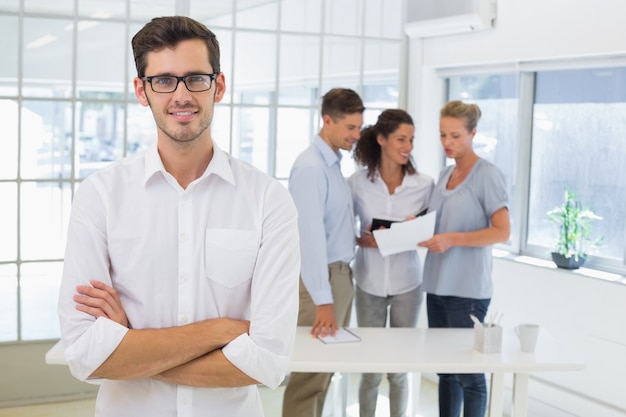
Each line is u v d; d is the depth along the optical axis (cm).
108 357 153
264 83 457
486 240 325
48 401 427
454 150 336
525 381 278
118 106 431
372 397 363
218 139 450
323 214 323
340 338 298
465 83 481
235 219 163
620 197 389
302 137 471
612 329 368
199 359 157
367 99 482
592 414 377
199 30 152
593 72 399
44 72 415
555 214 413
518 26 406
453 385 345
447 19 434
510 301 425
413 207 354
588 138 404
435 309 349
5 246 417
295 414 342
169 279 161
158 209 161
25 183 418
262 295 162
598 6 361
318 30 467
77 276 158
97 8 421
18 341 423
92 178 162
